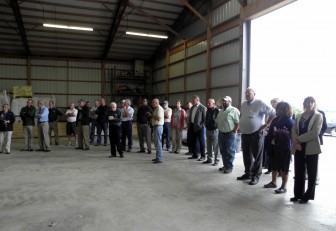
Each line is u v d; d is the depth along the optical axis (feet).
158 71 54.19
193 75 41.39
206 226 9.69
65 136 41.75
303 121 11.99
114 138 23.15
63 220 10.13
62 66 51.62
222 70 34.17
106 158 22.82
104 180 15.79
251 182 15.01
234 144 17.84
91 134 33.17
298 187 12.09
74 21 43.21
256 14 27.14
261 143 15.12
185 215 10.68
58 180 15.71
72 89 52.47
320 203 12.06
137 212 10.96
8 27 42.39
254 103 15.31
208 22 36.42
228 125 17.47
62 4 39.32
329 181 15.75
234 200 12.44
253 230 9.38
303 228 9.53
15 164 20.13
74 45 49.32
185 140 31.60
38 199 12.42
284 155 13.29
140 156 23.89
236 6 31.22
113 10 41.68
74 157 23.22
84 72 53.21
